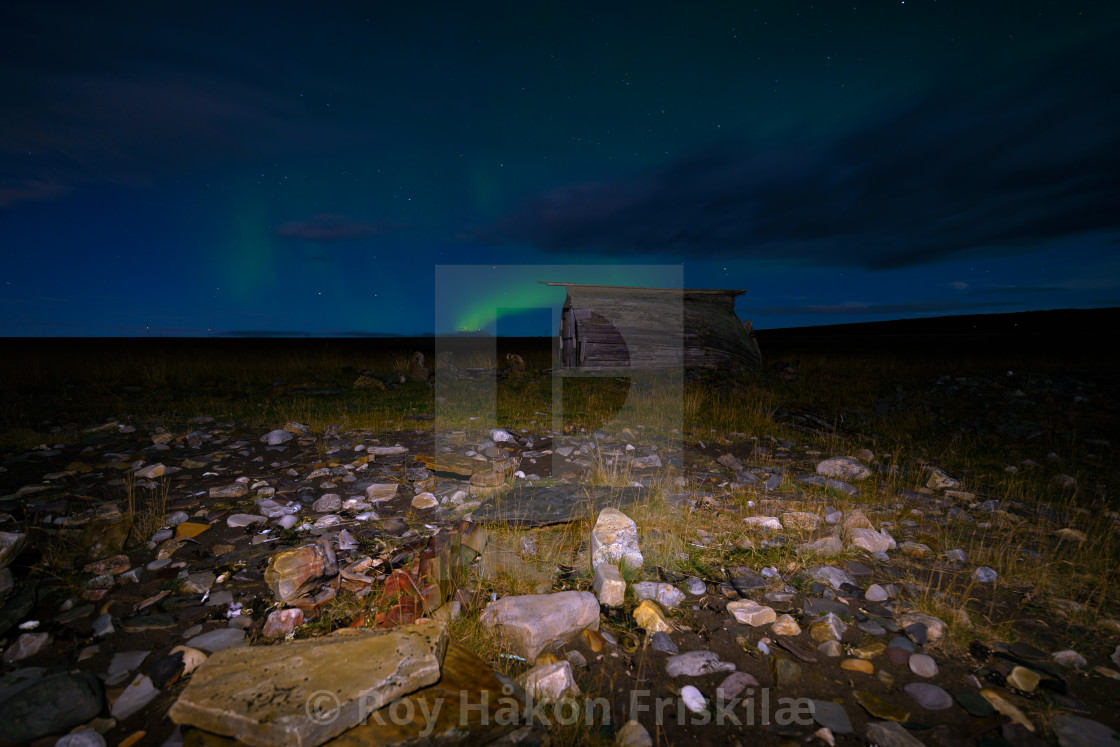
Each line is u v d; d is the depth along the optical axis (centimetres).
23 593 271
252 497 454
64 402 919
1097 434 773
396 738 187
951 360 1576
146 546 352
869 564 348
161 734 191
